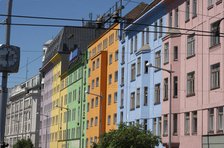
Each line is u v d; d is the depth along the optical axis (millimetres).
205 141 38031
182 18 43562
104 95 68250
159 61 48188
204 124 38438
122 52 61219
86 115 76312
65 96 93250
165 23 47219
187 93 41594
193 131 40250
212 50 37906
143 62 51875
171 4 46062
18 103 138375
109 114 65500
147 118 50531
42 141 112812
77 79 84000
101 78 68625
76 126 82250
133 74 55812
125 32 59500
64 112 93125
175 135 42844
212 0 38562
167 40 45406
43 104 116250
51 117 104938
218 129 36562
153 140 41750
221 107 36281
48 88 111375
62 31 100500
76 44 98938
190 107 40812
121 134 41812
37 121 120625
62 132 93375
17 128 136250
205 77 38781
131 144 41281
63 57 98500
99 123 67000
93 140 71000
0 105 16078
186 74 42031
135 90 54344
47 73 114438
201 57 39656
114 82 64250
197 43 40406
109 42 68062
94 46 75875
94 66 72750
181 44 43438
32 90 124688
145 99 51281
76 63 84562
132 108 54875
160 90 47281
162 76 46750
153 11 50250
